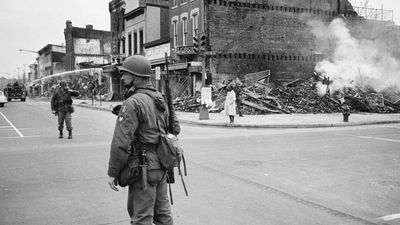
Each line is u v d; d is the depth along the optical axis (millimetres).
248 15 30453
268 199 6223
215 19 29391
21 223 5148
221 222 5156
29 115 25781
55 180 7504
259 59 30859
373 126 18422
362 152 10672
